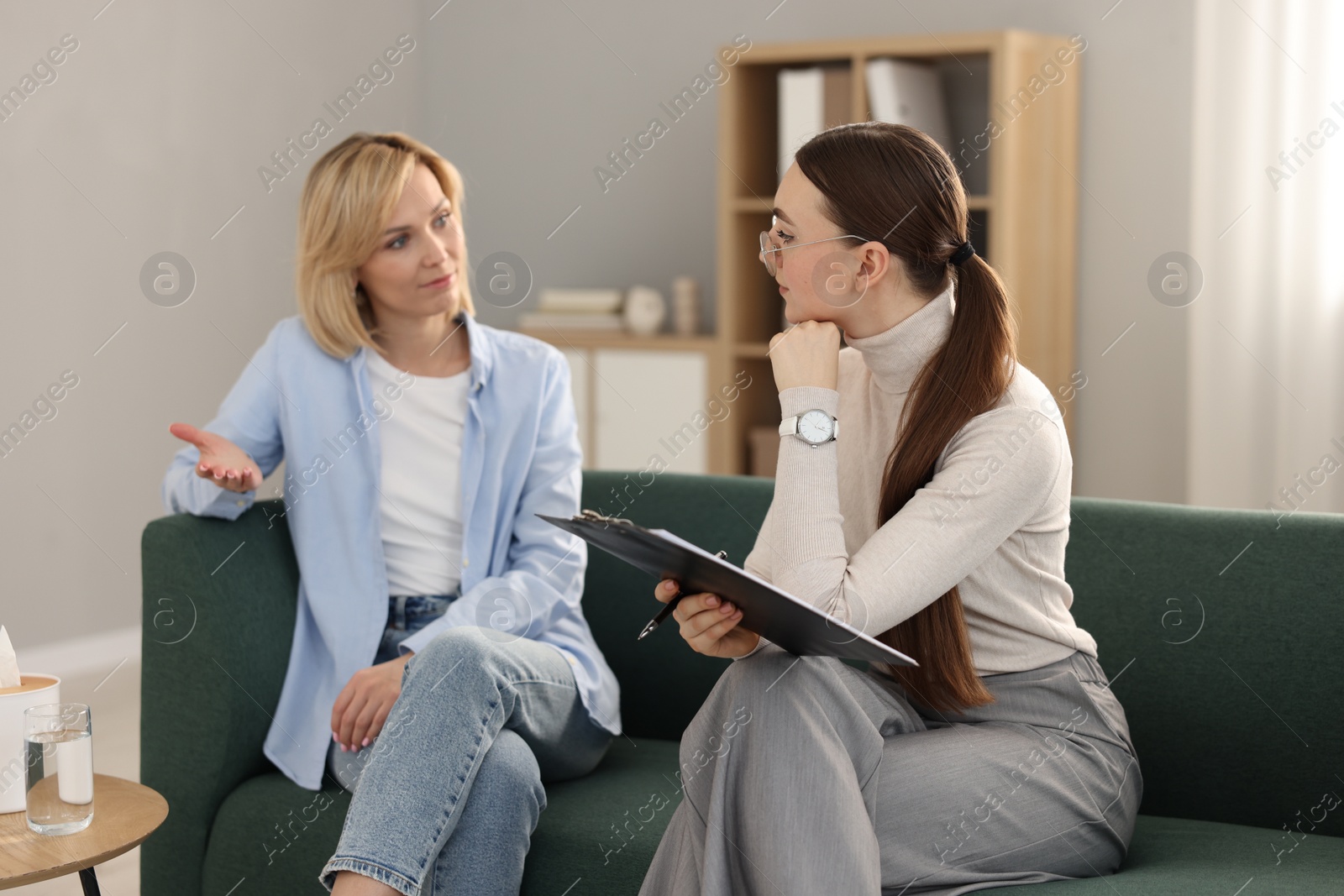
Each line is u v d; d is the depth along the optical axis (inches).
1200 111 137.0
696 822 53.2
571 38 176.6
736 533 76.8
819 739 50.7
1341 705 64.1
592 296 165.8
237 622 69.7
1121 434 148.3
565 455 76.3
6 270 133.7
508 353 77.2
